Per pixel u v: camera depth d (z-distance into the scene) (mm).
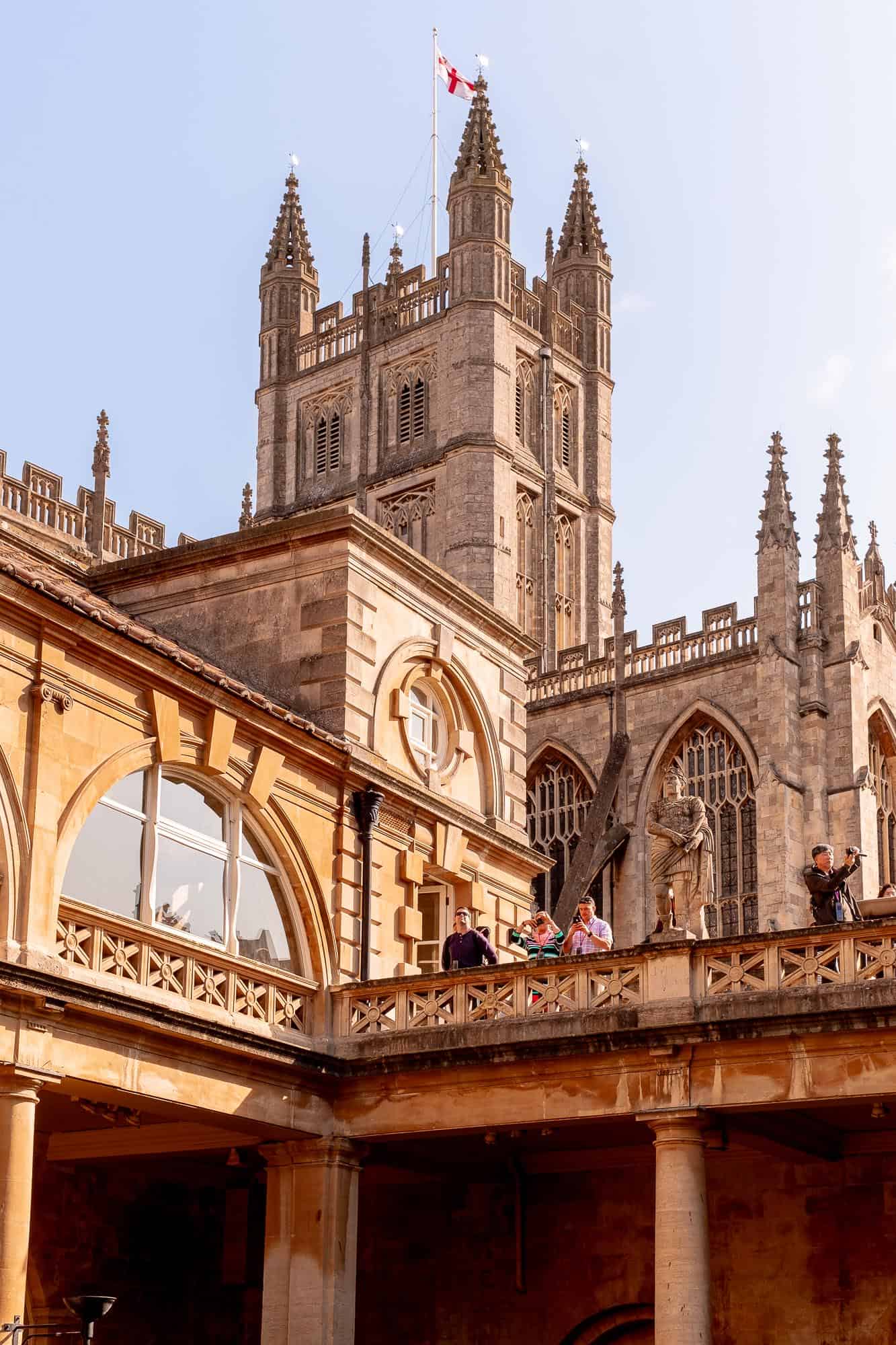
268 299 115812
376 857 33750
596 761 79500
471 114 108938
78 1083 26312
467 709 38250
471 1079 29797
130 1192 34969
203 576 36375
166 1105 27875
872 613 77500
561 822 80500
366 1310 36031
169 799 29438
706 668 76500
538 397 107250
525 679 40250
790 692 73875
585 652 84812
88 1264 33625
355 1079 30750
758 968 28609
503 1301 34906
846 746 73438
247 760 30953
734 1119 28766
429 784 36000
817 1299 32031
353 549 34844
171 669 29000
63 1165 33406
